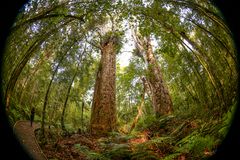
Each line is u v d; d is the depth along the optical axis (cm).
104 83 684
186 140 381
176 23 434
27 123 440
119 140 504
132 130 739
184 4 366
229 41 332
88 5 420
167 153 392
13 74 358
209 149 308
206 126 376
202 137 338
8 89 352
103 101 659
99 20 550
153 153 391
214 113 404
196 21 420
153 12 429
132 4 429
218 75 406
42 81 668
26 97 583
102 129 622
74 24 513
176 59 582
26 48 426
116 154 400
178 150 362
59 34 511
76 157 379
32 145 315
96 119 641
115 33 551
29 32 408
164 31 466
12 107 441
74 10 424
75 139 481
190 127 458
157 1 412
